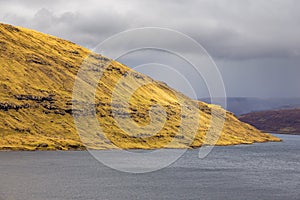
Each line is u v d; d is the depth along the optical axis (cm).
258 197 10731
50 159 17812
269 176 15038
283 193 11381
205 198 10369
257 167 18175
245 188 12012
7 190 10412
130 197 10156
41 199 9531
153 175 14200
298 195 11156
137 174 14238
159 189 11381
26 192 10244
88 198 9831
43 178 12506
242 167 17938
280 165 19412
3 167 14650
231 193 11138
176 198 10250
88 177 13112
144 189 11294
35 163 16225
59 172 13962
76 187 11181
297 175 15575
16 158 17762
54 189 10756
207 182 12975
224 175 14888
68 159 18025
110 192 10675
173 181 12938
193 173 15150
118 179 12950
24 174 13175
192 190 11394
